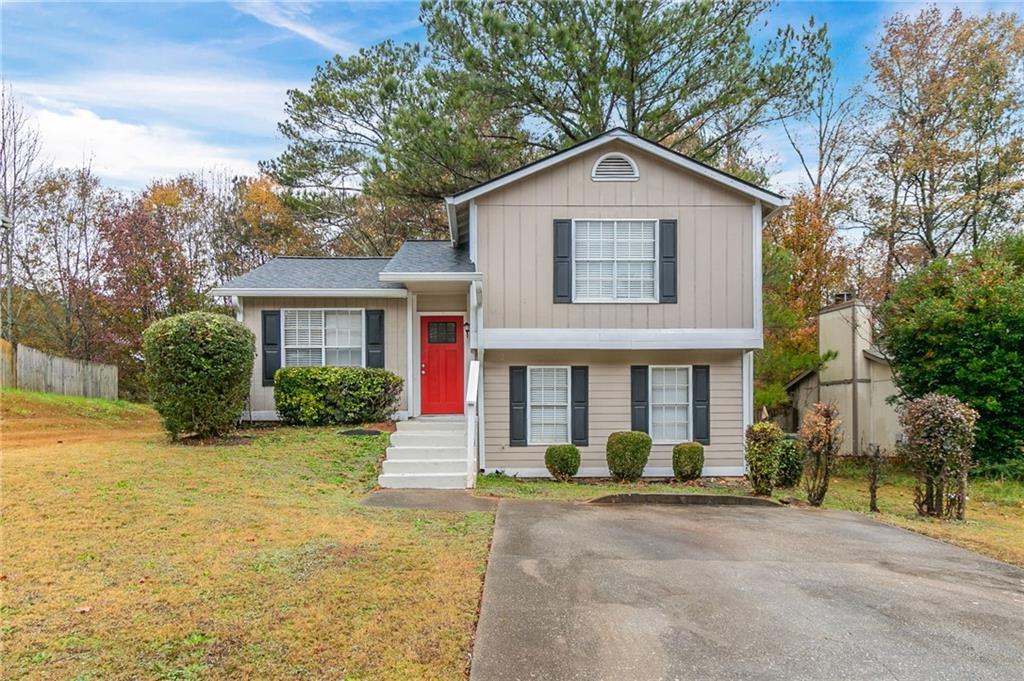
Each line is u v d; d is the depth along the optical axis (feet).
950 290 42.88
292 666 12.39
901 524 25.91
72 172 81.30
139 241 74.49
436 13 55.98
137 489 24.53
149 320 75.20
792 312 56.03
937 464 28.04
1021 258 43.93
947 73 64.44
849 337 52.85
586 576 18.01
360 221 88.28
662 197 38.58
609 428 39.34
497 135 59.00
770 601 16.39
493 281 38.24
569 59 51.78
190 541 19.40
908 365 44.09
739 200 38.68
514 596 16.37
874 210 69.31
